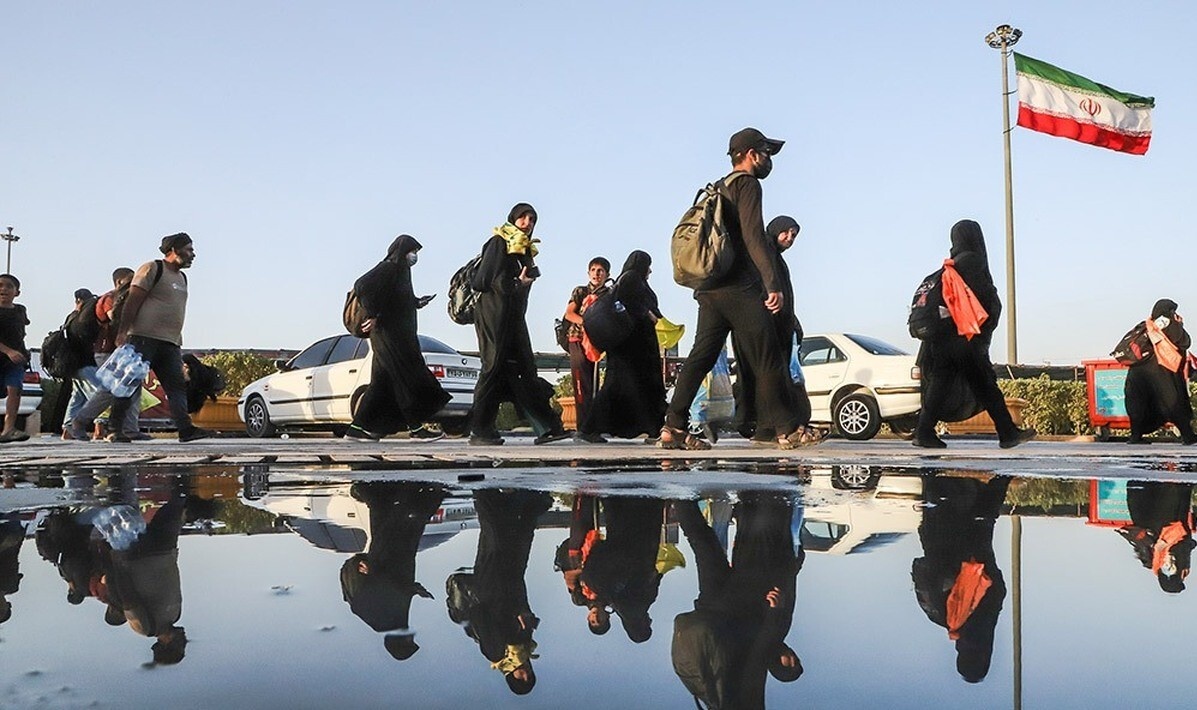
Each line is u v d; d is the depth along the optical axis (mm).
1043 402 16109
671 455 4953
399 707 601
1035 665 721
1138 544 1508
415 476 3203
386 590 1073
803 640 813
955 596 1034
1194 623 884
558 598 1030
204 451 5801
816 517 1921
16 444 8148
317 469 3627
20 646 769
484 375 7230
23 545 1494
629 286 7082
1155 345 9430
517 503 2219
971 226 6836
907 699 626
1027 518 1911
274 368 18266
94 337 9523
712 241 5383
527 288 7348
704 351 5809
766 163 5582
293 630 843
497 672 695
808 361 12180
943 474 3309
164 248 8484
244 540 1558
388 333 7859
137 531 1685
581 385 9234
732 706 607
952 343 6707
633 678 679
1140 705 612
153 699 613
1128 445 9258
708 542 1537
